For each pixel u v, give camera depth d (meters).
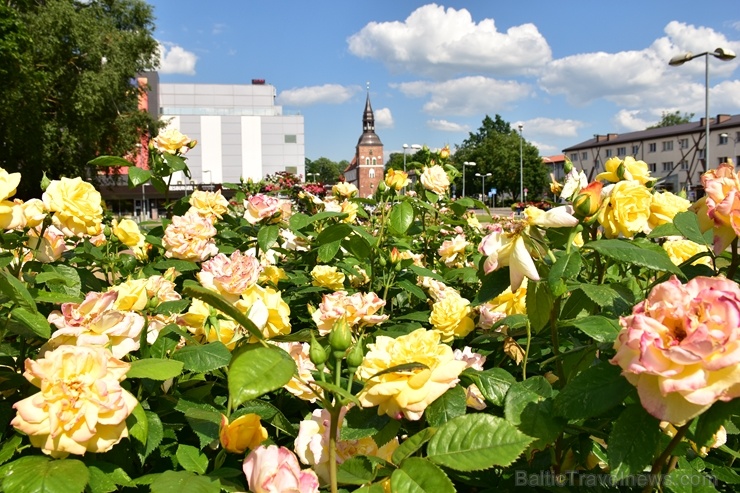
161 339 1.61
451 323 2.07
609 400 1.05
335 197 4.59
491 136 75.62
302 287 3.02
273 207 3.31
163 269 3.10
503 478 1.46
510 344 1.97
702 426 0.94
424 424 1.45
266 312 1.58
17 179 1.73
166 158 3.94
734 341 0.83
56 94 25.78
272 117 78.88
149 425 1.35
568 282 1.50
